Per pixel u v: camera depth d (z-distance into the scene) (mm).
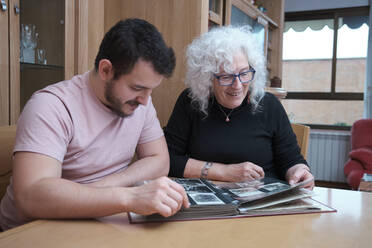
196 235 684
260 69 1410
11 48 1546
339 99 4602
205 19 1915
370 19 4152
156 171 1139
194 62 1444
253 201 877
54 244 623
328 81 4668
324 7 4574
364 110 4227
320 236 691
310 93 4750
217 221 769
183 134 1503
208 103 1469
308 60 4746
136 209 722
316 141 4473
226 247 629
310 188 1082
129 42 814
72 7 1783
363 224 765
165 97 2006
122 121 1071
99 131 1015
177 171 1342
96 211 729
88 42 1889
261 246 637
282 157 1467
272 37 4180
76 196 729
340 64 4594
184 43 1936
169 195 730
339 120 4656
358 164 3537
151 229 709
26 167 793
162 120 2027
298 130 1700
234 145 1419
